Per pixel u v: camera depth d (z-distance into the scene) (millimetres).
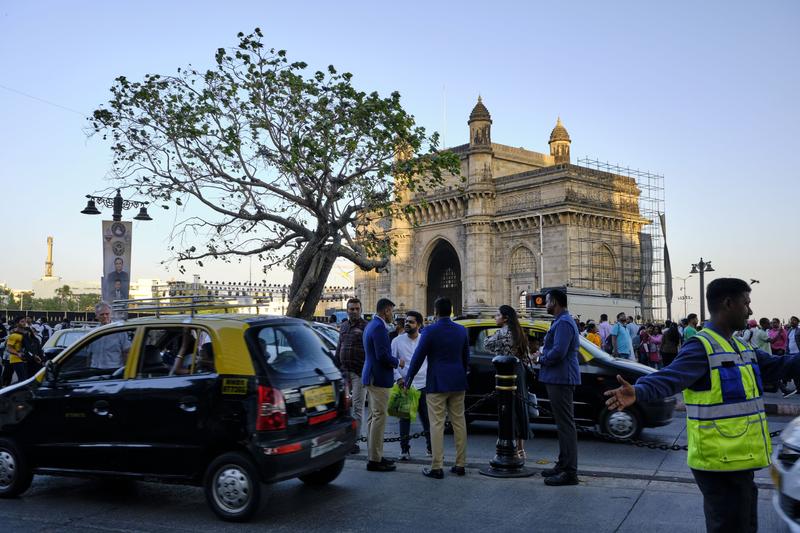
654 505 7945
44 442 8352
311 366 8289
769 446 4781
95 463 8117
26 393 8562
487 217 53625
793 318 21469
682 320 23844
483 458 11023
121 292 21547
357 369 11398
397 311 59094
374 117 21703
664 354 22047
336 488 8922
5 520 7613
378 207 23359
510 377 9758
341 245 23500
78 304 177625
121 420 7957
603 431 12508
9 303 170375
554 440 12852
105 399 8078
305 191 21844
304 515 7680
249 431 7285
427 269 59875
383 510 7855
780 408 16375
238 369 7504
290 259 25250
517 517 7520
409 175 23328
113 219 21734
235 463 7391
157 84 21000
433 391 9469
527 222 51562
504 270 53344
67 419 8266
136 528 7262
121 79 20859
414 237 60281
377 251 24812
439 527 7180
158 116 21062
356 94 21469
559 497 8344
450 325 9586
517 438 10266
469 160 54750
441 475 9445
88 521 7551
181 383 7746
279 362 7840
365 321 11828
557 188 49719
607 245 51625
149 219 24047
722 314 4895
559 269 49312
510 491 8680
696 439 4781
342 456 8430
